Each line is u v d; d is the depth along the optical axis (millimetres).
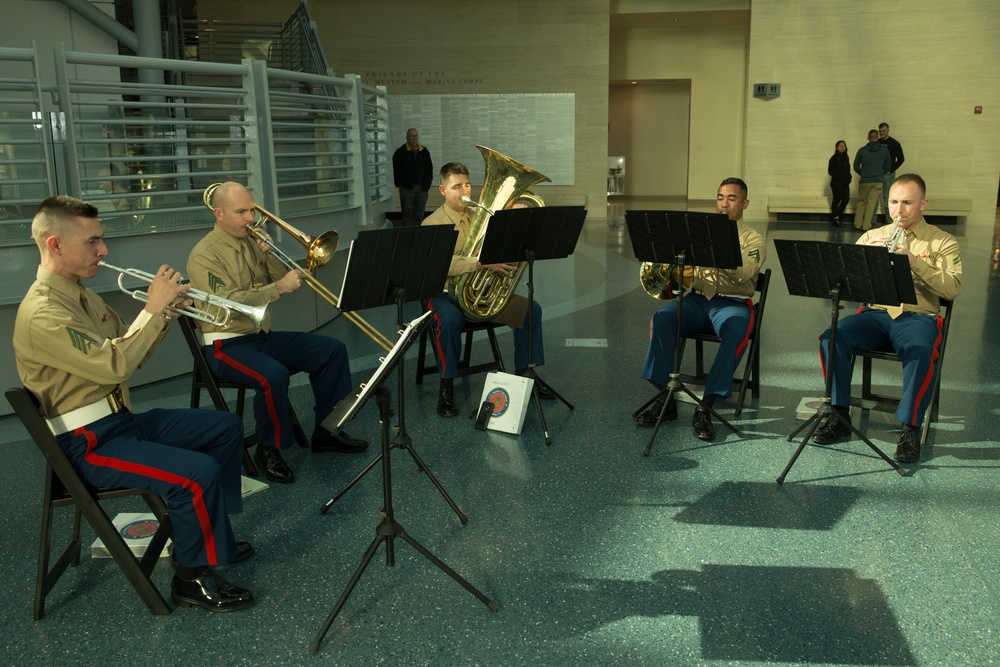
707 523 3049
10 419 4234
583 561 2793
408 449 2959
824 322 6168
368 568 2777
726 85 16250
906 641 2330
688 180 16969
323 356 3729
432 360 5301
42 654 2348
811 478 3432
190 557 2518
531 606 2533
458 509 3031
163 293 2533
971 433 3871
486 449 3787
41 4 7355
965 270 8438
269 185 5242
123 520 3084
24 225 4219
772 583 2639
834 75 13945
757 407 4316
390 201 8664
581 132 14555
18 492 3393
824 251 3410
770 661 2252
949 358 5105
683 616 2465
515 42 14352
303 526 3086
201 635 2428
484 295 4168
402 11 14328
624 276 8297
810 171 14305
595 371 4977
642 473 3502
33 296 2467
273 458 3523
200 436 2779
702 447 3781
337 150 6410
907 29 13609
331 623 2375
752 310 4238
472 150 14719
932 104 13781
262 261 3750
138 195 4539
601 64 14320
